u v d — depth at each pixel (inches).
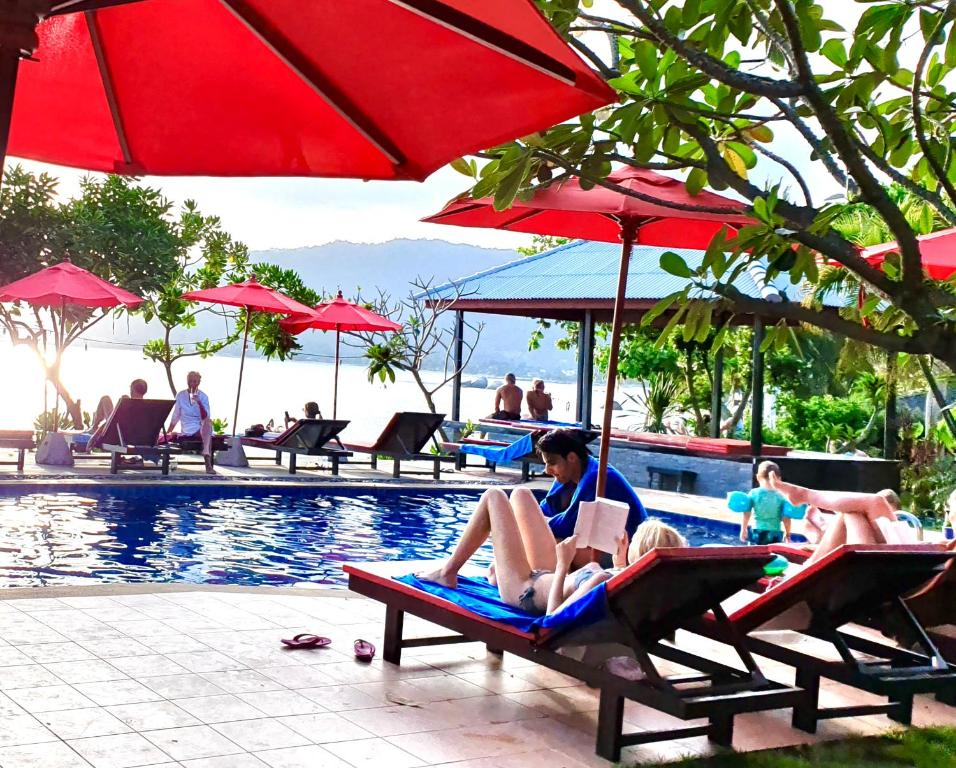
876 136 149.6
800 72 117.2
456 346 922.1
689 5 129.7
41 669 216.7
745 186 130.3
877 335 117.3
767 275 127.0
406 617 297.4
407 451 673.0
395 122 135.9
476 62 119.7
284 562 392.2
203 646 245.0
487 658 259.8
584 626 197.6
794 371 832.9
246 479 577.6
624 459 727.7
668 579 183.5
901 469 757.9
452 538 479.5
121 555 379.2
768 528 414.0
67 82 139.3
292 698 212.8
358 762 181.3
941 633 262.8
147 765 171.3
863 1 127.3
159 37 133.1
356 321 777.6
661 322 853.8
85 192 894.4
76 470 549.3
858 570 208.4
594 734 208.5
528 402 863.7
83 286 635.5
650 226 294.7
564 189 256.4
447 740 196.9
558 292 815.7
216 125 144.3
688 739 212.5
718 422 781.9
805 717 223.0
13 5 90.3
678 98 130.4
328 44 125.3
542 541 235.3
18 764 166.7
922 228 165.3
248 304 708.7
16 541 387.5
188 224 927.7
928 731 225.5
